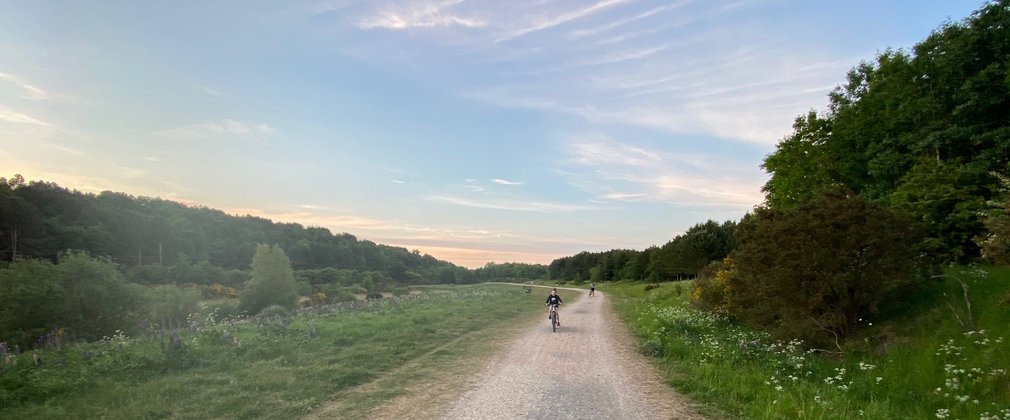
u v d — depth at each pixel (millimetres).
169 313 26875
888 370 9391
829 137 25625
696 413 6918
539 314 25359
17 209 62656
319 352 11047
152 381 8031
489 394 7898
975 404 7137
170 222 91875
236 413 6539
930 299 11430
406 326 16094
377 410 6922
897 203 15000
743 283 14727
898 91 18672
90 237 71625
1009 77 14586
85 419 6242
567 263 129750
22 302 19500
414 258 160000
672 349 12383
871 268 10742
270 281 42594
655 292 37500
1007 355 8094
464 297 36219
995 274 11109
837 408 6984
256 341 11273
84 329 20344
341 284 85562
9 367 8008
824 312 11750
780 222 11859
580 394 7965
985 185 13578
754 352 11570
